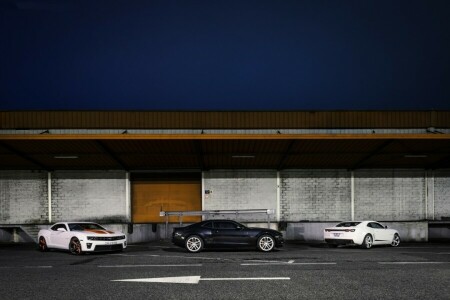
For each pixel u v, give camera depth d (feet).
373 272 35.60
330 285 29.91
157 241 77.20
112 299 25.98
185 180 85.10
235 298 26.13
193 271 36.99
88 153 72.43
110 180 83.76
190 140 66.64
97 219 82.79
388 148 71.10
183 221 83.87
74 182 83.30
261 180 84.12
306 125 80.79
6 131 79.20
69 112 80.12
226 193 83.66
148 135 64.03
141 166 82.17
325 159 78.23
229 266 40.29
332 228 63.26
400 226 78.28
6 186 82.48
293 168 84.12
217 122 80.38
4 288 29.45
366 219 84.07
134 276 34.35
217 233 56.80
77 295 27.09
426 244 72.18
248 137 64.64
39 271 37.55
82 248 53.06
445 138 63.77
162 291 28.19
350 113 81.46
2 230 77.77
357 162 79.97
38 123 79.56
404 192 84.99
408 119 81.66
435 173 85.61
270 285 30.04
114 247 55.11
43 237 59.72
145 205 84.33
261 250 57.16
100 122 80.02
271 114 80.84
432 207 84.89
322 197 84.17
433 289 28.37
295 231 78.95
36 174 82.89
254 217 83.30
